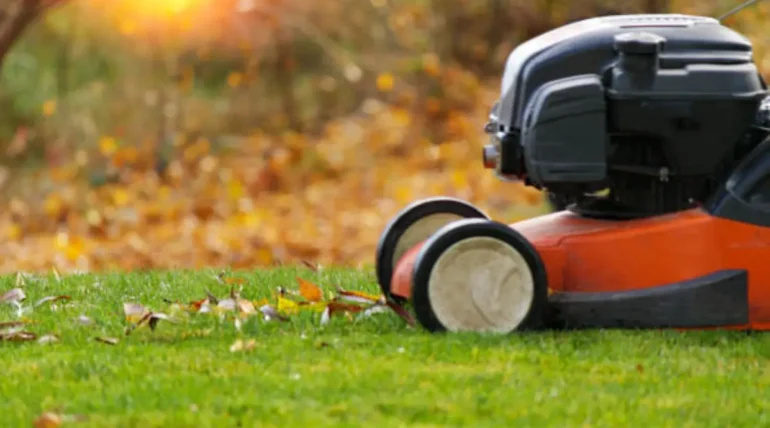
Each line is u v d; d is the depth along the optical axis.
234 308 9.46
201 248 22.38
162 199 26.77
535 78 8.78
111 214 25.77
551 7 30.28
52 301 10.29
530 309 8.59
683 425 6.62
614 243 8.77
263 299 9.90
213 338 8.73
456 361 7.89
